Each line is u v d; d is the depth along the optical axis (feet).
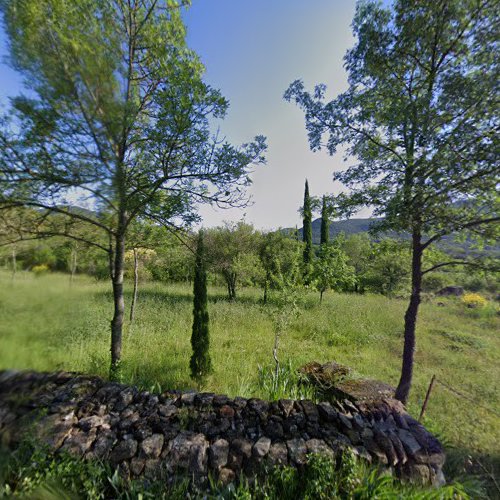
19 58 6.59
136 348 16.44
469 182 8.26
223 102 9.66
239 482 6.12
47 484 5.28
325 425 7.70
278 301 15.44
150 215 10.19
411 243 12.87
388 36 10.37
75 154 7.32
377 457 6.84
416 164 9.55
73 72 6.78
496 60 8.22
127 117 8.02
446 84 8.71
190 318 24.56
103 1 8.36
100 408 7.46
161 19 10.11
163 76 10.16
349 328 24.39
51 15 6.97
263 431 7.31
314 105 12.91
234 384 13.06
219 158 10.02
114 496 5.70
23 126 7.23
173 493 5.73
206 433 7.08
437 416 12.01
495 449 9.96
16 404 5.76
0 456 5.24
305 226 56.70
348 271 34.19
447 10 9.02
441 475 7.01
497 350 21.15
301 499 5.81
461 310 33.94
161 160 9.52
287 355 17.62
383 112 11.09
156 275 47.37
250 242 38.17
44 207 8.11
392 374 16.25
